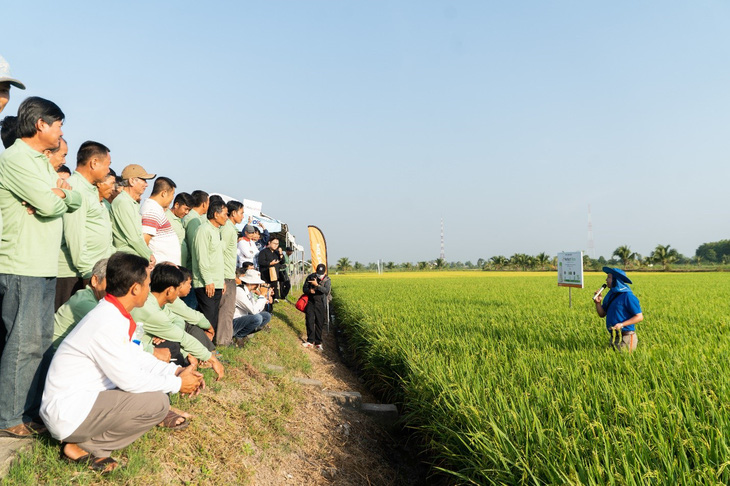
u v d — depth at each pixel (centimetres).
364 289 2434
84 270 375
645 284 2923
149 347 426
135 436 302
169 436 358
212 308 608
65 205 323
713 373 477
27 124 303
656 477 270
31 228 310
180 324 485
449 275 6656
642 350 584
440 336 793
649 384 460
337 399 627
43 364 330
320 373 784
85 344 280
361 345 949
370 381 804
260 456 402
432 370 533
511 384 456
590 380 463
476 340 723
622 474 278
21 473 258
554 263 9531
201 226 595
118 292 293
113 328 283
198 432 383
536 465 303
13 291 305
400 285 3027
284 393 563
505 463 314
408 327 882
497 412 385
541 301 1542
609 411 378
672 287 2508
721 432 315
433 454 473
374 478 459
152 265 491
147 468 307
